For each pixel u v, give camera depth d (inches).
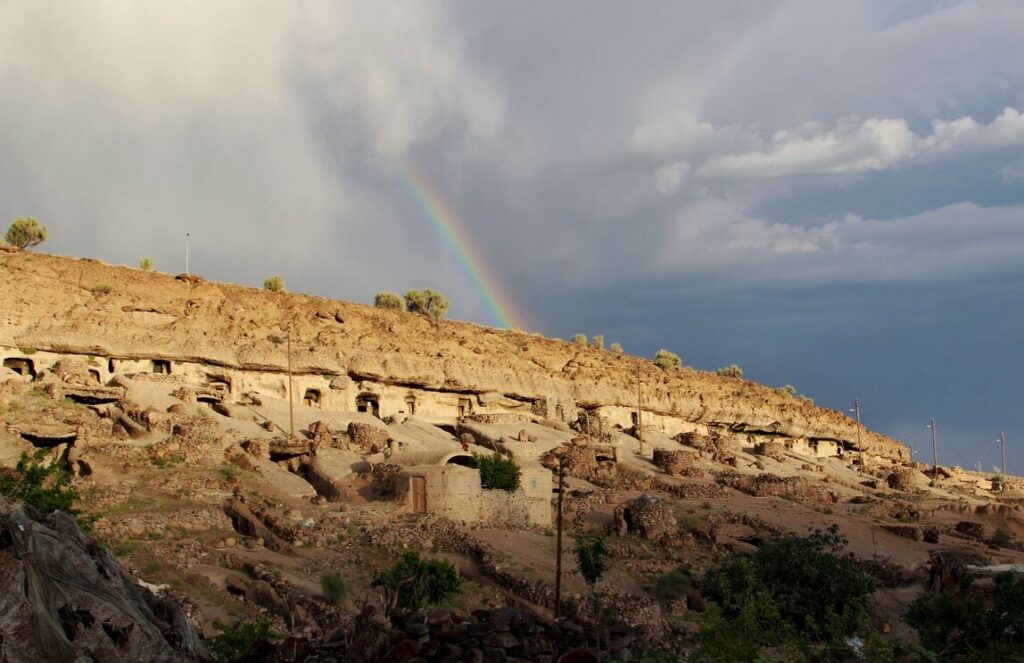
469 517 2044.8
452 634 612.7
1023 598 1321.4
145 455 2030.0
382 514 1942.7
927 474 4429.1
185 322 3006.9
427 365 3442.4
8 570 428.5
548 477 2214.6
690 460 3105.3
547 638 675.4
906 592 2018.9
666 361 4830.2
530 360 3895.2
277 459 2320.4
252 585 1451.8
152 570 1456.7
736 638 852.0
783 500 2849.4
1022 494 4328.3
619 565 1935.3
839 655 846.5
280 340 3159.5
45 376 2539.4
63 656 434.6
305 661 581.0
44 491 1392.7
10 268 2810.0
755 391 4566.9
